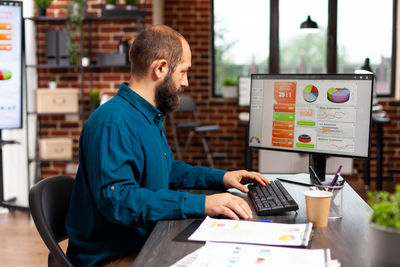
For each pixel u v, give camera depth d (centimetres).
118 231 152
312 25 515
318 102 192
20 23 394
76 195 158
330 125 190
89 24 462
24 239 353
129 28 463
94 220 150
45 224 143
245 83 570
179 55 157
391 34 579
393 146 578
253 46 608
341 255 109
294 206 145
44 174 481
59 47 450
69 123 483
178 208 137
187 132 606
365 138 181
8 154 450
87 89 475
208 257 106
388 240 96
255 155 589
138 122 151
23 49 400
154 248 115
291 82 200
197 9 600
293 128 200
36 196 146
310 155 198
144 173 152
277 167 515
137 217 136
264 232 123
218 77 617
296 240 115
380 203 100
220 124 606
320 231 128
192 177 184
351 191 179
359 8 580
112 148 141
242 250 110
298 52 599
